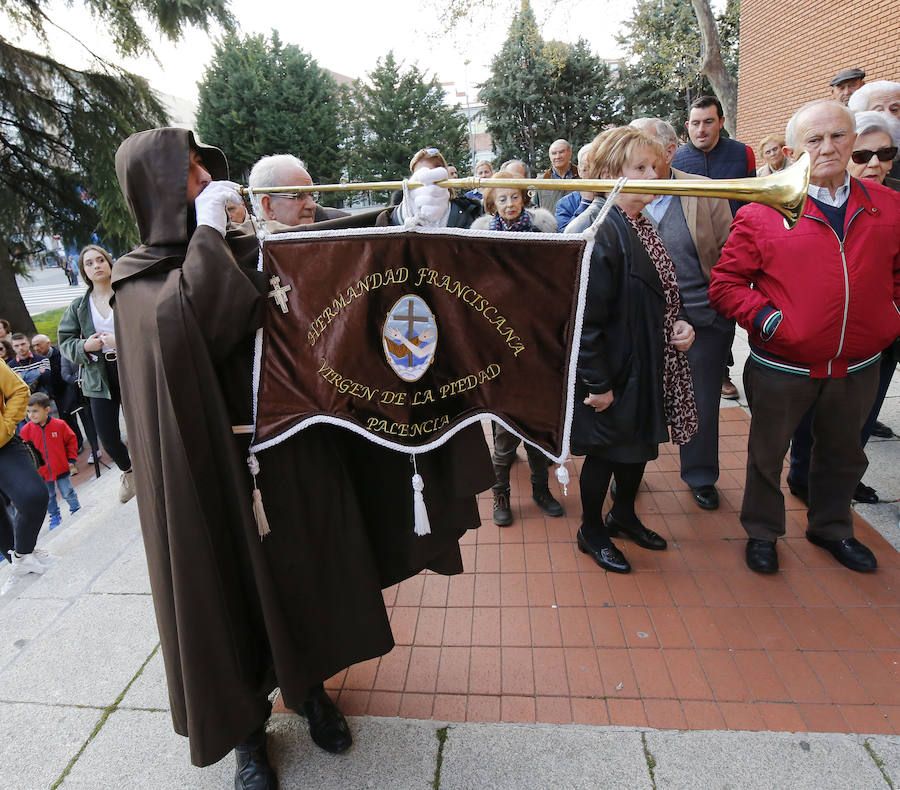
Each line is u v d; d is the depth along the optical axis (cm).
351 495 180
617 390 235
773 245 224
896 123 308
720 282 244
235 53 3212
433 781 183
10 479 328
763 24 1234
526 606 252
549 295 159
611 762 184
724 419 413
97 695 227
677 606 246
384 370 161
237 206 160
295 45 3369
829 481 254
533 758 187
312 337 156
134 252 162
